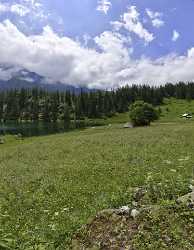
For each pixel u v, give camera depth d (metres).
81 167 27.38
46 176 25.89
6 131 152.38
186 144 34.44
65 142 50.59
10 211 18.27
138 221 13.45
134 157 29.25
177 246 11.93
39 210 17.89
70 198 19.19
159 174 21.14
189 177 20.00
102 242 12.79
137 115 92.81
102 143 42.97
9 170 31.39
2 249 9.23
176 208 14.09
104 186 20.59
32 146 51.59
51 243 13.51
